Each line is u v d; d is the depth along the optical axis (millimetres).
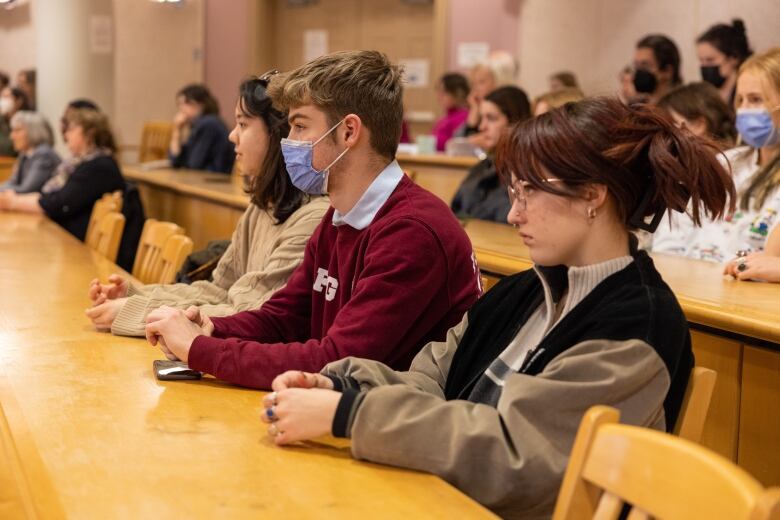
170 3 10172
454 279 1802
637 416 1279
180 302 2336
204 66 10398
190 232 5535
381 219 1806
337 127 1805
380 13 9930
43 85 8672
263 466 1288
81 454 1311
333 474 1270
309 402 1348
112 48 8664
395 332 1720
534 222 1387
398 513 1148
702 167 1352
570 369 1280
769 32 5723
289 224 2262
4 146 8430
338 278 1893
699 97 3561
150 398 1591
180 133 7879
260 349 1683
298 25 10391
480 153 6051
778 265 2510
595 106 1376
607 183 1350
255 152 2279
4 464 1273
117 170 5020
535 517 1301
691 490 982
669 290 1383
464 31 9352
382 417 1308
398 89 1846
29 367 1778
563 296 1463
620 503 1070
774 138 2986
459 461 1272
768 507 886
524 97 4574
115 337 2062
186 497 1174
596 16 7242
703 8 6246
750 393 2090
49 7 8547
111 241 3594
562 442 1271
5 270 3018
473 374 1574
